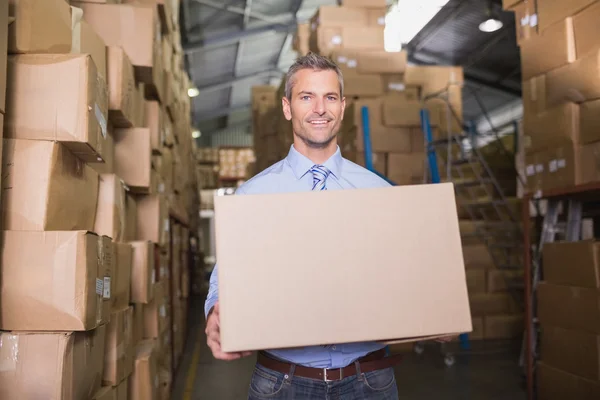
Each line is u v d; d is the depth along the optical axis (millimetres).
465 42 9352
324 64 1331
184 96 5520
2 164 1225
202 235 13500
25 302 1202
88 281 1248
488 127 12719
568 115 2531
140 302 2080
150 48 2072
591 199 2881
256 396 1294
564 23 2518
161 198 2613
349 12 5312
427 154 4621
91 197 1585
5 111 1266
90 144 1318
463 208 5430
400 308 1091
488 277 4984
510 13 7973
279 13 9008
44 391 1187
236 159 12961
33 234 1215
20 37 1274
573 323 2537
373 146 4641
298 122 1338
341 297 1073
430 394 3336
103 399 1511
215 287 1219
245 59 11227
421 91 5523
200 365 4258
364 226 1109
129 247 1821
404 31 9062
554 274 2732
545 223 3010
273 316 1045
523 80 2869
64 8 1466
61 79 1284
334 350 1268
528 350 3016
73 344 1247
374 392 1281
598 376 2348
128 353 1793
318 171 1363
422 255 1121
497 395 3305
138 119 2279
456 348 4602
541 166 2785
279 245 1069
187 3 7652
